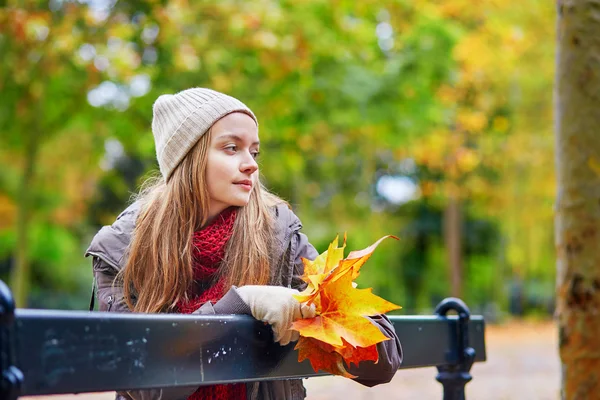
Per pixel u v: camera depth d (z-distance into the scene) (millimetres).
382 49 13898
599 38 3510
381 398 9188
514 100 19547
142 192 2639
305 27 11992
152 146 12672
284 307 1944
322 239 27500
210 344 1816
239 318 1920
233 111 2426
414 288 30312
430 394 9531
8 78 12188
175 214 2393
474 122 17219
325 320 1893
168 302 2350
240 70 11961
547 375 11688
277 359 2023
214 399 2297
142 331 1638
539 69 17125
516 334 21938
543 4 15711
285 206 2541
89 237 25734
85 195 22484
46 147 17906
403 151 17391
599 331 3479
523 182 23281
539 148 21109
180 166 2434
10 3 11266
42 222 23375
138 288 2381
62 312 1493
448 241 26891
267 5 11453
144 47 11578
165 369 1688
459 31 13961
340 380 11242
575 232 3527
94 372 1530
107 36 11242
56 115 13070
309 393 9719
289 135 13078
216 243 2379
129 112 12461
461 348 3088
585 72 3516
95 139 13906
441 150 17094
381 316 2215
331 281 1909
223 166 2379
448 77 13844
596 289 3480
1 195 22359
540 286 32125
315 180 24766
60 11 11508
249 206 2420
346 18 12602
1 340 1352
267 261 2350
